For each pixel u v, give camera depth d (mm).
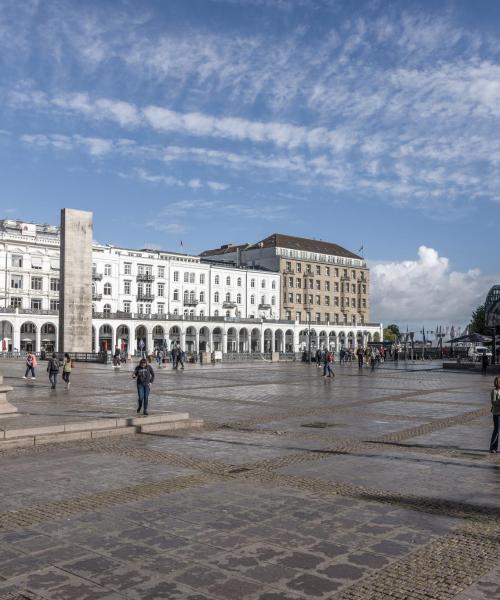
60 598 5711
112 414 17375
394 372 49000
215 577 6207
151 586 5984
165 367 54062
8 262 90000
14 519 8102
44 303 93625
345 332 129250
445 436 15609
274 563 6582
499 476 10938
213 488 9828
